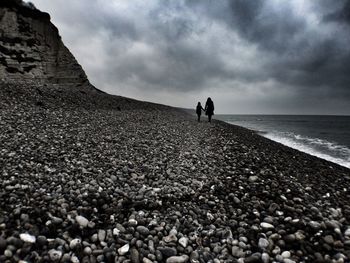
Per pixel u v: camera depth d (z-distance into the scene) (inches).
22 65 1740.9
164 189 308.0
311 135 1786.4
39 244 184.9
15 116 634.2
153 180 341.1
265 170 418.6
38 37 1930.4
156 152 487.2
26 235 187.5
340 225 246.1
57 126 613.3
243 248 211.2
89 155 409.1
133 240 207.5
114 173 344.8
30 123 589.3
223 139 729.6
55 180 289.6
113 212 249.0
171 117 1459.2
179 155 482.0
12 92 930.1
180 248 205.9
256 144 721.6
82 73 2102.6
